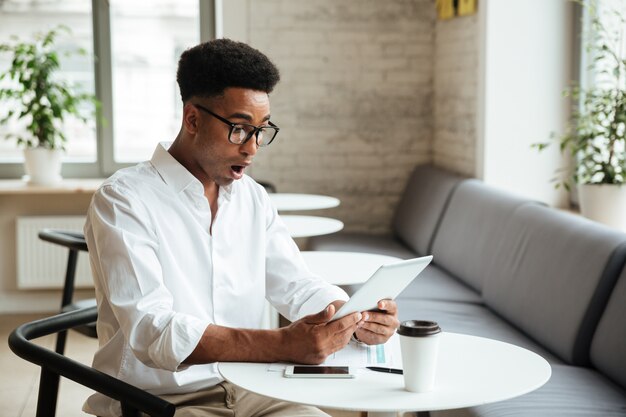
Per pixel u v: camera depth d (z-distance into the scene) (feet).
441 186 16.84
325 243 17.99
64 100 17.90
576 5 15.46
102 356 7.07
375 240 18.47
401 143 19.39
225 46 6.68
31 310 18.75
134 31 19.10
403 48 19.10
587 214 12.96
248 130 6.73
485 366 6.45
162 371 6.99
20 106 18.88
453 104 17.74
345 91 19.16
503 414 8.12
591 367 9.89
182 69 6.85
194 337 6.29
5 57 18.70
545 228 11.60
